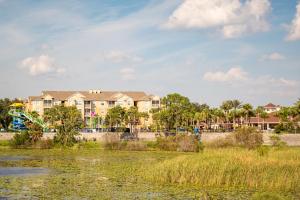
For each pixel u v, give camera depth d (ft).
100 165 211.61
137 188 141.08
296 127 428.56
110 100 537.24
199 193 132.77
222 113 547.90
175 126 448.24
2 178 164.55
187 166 157.38
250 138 304.71
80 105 526.98
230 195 130.11
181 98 474.49
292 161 171.73
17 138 341.00
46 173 180.55
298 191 137.90
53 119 392.47
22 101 554.87
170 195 129.80
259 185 144.15
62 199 123.95
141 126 529.04
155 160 243.19
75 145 344.69
